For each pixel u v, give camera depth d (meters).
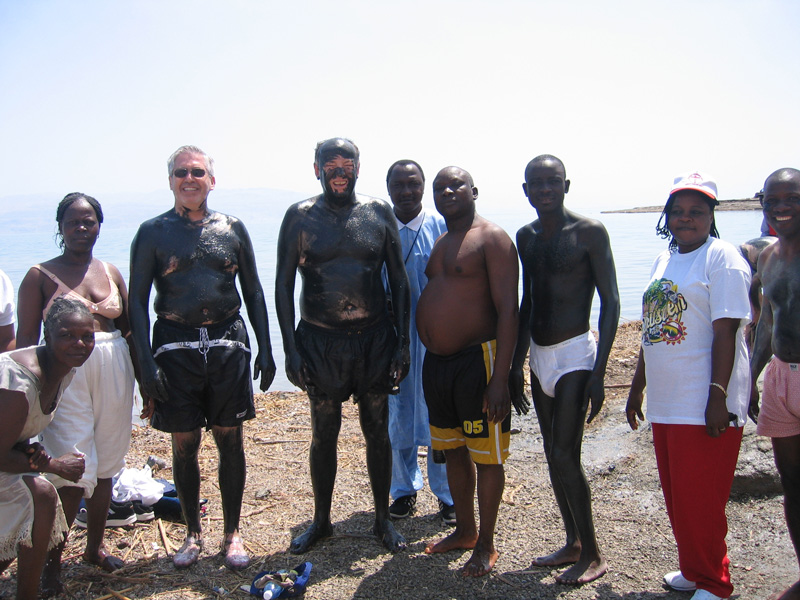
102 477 4.03
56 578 3.85
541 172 3.78
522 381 4.14
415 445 4.86
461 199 3.92
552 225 3.86
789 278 3.45
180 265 4.04
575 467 3.82
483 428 3.88
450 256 3.95
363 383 4.26
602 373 3.73
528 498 4.97
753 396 3.93
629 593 3.71
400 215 4.85
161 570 4.11
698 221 3.52
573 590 3.75
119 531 4.61
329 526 4.46
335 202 4.18
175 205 4.16
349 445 6.27
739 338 3.44
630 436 5.61
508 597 3.71
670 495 3.65
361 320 4.20
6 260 29.50
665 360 3.52
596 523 4.51
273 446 6.38
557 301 3.85
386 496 4.43
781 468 3.63
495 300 3.80
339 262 4.15
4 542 3.29
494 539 4.39
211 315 4.09
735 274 3.36
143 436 6.78
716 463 3.44
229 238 4.17
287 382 9.82
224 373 4.11
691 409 3.44
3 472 3.29
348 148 4.09
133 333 3.96
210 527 4.69
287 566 4.12
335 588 3.85
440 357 3.99
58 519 3.46
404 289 4.36
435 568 4.05
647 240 32.78
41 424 3.45
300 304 4.34
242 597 3.81
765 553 3.99
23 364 3.29
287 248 4.20
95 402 3.92
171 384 4.04
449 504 4.75
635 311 14.06
